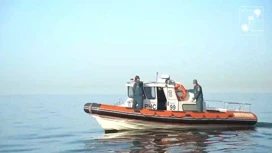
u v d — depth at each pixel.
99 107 17.00
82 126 23.28
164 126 17.25
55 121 27.67
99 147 13.34
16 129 21.92
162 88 17.52
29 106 58.88
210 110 19.28
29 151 13.65
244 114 18.61
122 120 16.89
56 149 13.85
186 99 17.89
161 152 12.15
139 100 16.94
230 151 12.45
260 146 13.44
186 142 14.05
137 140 14.53
